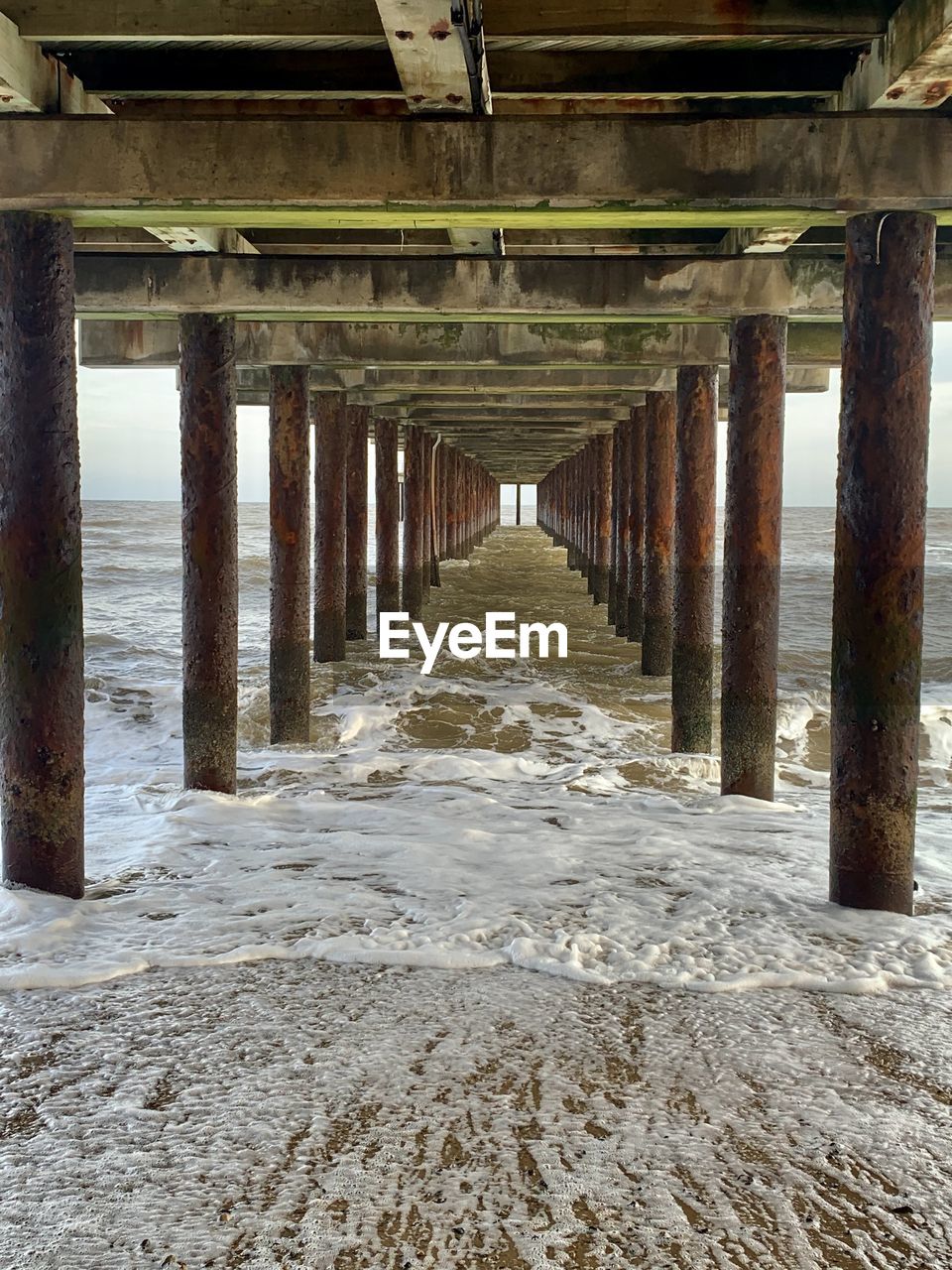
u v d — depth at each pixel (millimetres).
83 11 3941
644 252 7000
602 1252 2461
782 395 6395
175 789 7203
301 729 8828
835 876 4797
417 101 4090
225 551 6711
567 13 3943
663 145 4215
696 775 7879
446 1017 3666
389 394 13156
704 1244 2490
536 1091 3164
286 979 3992
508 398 13125
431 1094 3143
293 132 4223
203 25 3893
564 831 6152
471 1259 2434
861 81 4242
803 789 7703
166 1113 3041
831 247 6492
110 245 6477
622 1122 2998
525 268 5988
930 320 4559
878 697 4602
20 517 4609
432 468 21500
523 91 4391
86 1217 2582
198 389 6492
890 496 4535
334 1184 2703
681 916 4652
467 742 9086
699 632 8359
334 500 12320
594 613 18203
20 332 4566
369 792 7297
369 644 14578
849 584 4637
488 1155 2832
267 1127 2963
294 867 5418
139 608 20094
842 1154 2861
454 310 6016
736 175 4223
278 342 7922
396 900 4895
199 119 4234
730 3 3947
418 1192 2674
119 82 4457
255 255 5996
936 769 8383
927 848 5828
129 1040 3496
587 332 7754
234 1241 2492
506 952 4234
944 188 4230
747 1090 3184
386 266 5980
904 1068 3338
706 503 8242
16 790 4746
